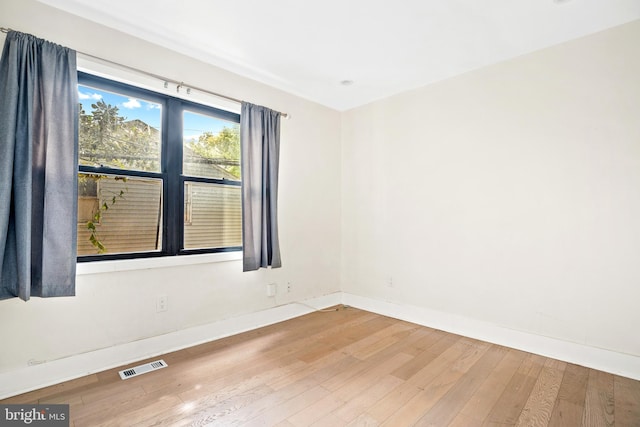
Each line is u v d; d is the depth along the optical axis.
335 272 3.97
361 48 2.61
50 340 2.03
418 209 3.33
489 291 2.84
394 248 3.53
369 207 3.77
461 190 3.02
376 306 3.67
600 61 2.34
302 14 2.17
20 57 1.88
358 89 3.41
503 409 1.84
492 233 2.83
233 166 3.08
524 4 2.05
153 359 2.40
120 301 2.31
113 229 2.37
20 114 1.88
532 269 2.62
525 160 2.66
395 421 1.72
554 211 2.52
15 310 1.92
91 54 2.18
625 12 2.12
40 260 1.94
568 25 2.28
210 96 2.79
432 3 2.05
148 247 2.52
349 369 2.29
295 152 3.51
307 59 2.79
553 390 2.04
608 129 2.30
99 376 2.14
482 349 2.66
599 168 2.34
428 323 3.22
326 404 1.87
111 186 2.37
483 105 2.90
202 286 2.74
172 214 2.64
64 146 2.00
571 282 2.44
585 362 2.37
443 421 1.73
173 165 2.65
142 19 2.23
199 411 1.78
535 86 2.62
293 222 3.48
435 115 3.22
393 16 2.19
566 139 2.47
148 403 1.85
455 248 3.05
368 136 3.79
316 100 3.71
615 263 2.27
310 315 3.55
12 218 1.87
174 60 2.59
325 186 3.85
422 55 2.71
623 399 1.94
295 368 2.30
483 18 2.20
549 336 2.53
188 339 2.65
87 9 2.12
